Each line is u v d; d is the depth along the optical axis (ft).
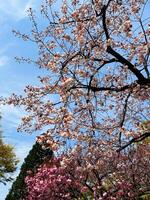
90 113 39.04
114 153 39.50
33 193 73.82
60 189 70.38
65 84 36.68
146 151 59.67
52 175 71.10
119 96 42.27
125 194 59.72
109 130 40.52
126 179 59.41
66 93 37.96
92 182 64.54
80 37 38.32
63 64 38.42
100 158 41.47
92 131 38.91
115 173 58.03
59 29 42.42
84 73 38.52
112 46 39.58
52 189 70.90
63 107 37.19
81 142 38.60
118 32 39.93
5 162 135.13
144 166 60.03
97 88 38.17
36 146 102.94
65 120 36.78
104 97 42.09
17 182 104.68
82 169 40.19
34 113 39.04
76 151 38.34
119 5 41.39
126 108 43.88
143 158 59.93
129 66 37.04
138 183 60.03
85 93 40.04
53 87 38.27
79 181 63.26
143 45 37.09
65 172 68.44
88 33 39.14
